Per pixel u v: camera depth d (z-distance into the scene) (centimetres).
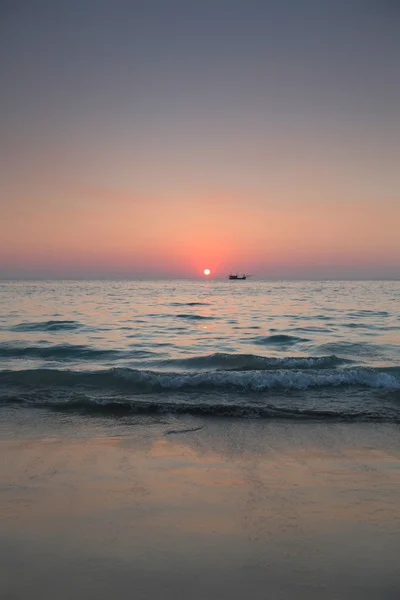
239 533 320
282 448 522
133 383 866
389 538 313
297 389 836
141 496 384
